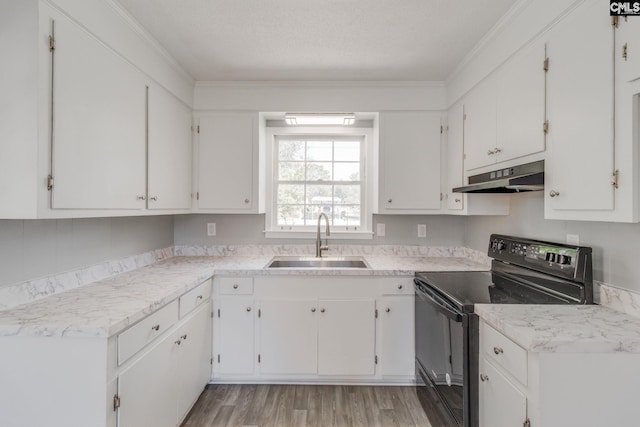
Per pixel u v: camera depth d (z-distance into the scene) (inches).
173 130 89.4
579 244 61.4
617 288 53.3
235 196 102.1
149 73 76.3
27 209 47.0
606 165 44.2
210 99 101.6
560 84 52.8
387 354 87.7
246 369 88.2
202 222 113.7
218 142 102.0
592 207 46.6
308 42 78.4
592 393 42.3
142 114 74.2
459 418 58.8
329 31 73.7
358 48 81.0
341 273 87.2
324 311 87.7
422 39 76.9
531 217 76.0
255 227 114.4
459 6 64.6
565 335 43.0
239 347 88.0
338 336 87.9
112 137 63.6
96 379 46.3
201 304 80.7
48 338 46.4
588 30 47.1
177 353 67.7
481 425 56.1
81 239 69.6
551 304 57.4
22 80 46.9
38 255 59.3
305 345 87.9
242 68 92.2
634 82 40.6
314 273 87.2
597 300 57.0
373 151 114.7
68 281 65.9
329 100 101.6
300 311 87.6
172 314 65.6
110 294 62.7
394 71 94.1
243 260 103.0
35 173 46.9
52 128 49.1
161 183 82.9
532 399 42.9
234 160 102.1
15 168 47.1
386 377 88.1
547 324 47.2
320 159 118.5
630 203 41.3
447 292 66.0
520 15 63.3
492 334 52.4
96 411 46.2
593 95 46.3
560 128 52.8
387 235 114.3
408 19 68.9
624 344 41.5
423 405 79.2
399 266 93.0
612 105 43.4
